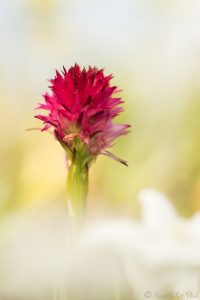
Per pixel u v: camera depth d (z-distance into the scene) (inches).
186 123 18.5
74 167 10.5
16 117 19.9
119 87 19.5
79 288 11.6
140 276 11.4
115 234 11.6
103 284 11.8
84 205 10.6
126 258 11.6
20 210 16.2
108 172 17.7
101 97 10.4
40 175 18.1
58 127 10.4
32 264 13.2
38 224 14.7
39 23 21.2
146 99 19.3
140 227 11.8
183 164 17.9
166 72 19.9
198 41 19.8
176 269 11.3
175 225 11.8
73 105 10.3
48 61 21.1
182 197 17.5
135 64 20.4
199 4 20.8
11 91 20.5
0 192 17.3
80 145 10.4
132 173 17.7
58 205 16.9
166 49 20.5
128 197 17.3
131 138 18.2
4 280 13.2
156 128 18.6
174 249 11.4
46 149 18.7
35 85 20.8
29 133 19.3
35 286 13.1
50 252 13.2
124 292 12.3
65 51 21.2
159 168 17.8
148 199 12.4
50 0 21.0
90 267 11.6
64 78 10.4
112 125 10.5
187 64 19.7
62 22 21.3
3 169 18.3
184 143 18.1
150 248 11.4
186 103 18.8
